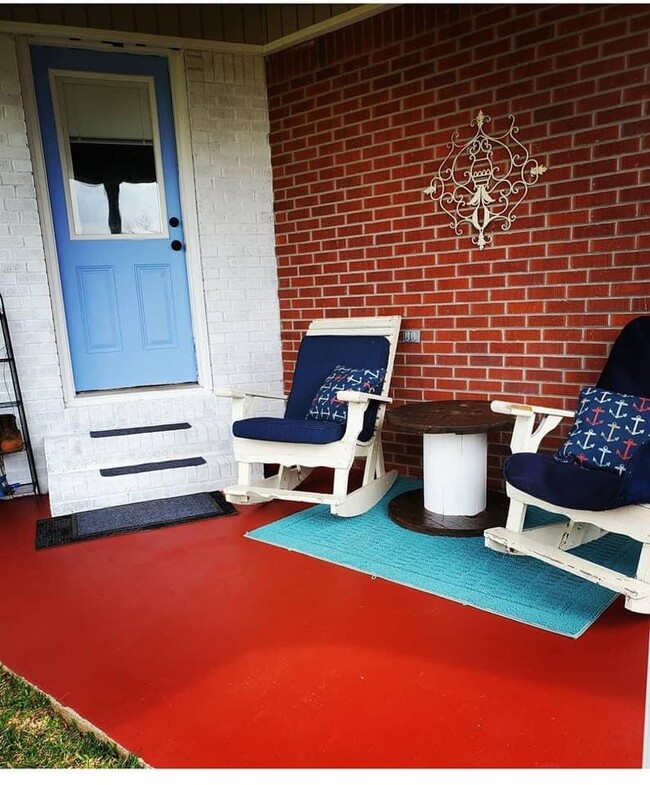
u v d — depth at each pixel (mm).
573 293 2824
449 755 1423
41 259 3490
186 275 3947
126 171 3748
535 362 2998
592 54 2613
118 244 3779
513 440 2479
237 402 3104
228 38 3715
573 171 2740
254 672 1768
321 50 3533
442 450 2766
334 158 3604
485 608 2068
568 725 1512
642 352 2381
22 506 3314
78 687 1729
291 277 3992
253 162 3895
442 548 2559
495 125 2941
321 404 3084
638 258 2617
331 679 1724
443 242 3230
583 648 1832
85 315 3768
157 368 3979
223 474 3455
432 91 3129
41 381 3561
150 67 3666
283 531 2822
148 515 3057
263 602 2172
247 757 1436
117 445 3473
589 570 2020
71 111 3578
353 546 2615
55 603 2217
